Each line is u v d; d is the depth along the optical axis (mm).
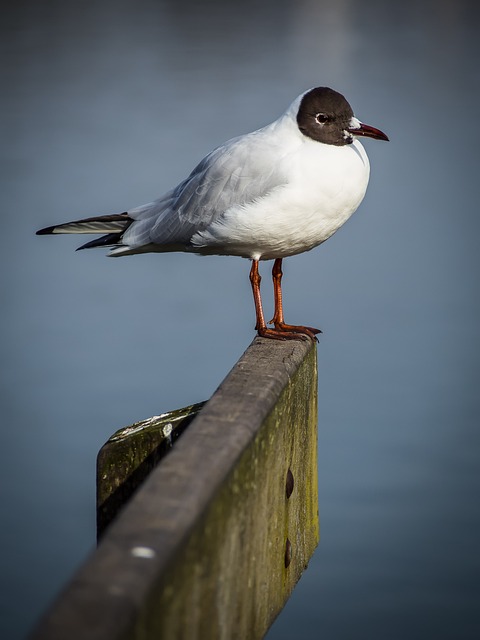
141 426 6668
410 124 37094
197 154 32531
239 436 5016
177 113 38375
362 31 55031
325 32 54531
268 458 5688
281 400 6098
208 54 48969
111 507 6645
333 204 8562
